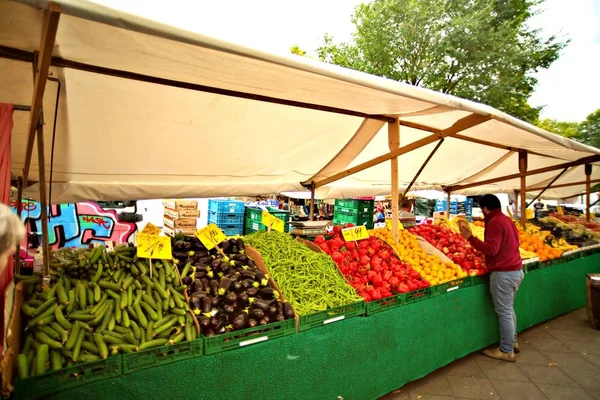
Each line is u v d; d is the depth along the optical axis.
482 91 17.62
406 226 6.11
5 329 1.94
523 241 6.11
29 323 2.21
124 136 3.69
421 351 3.88
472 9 17.50
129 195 4.75
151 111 3.40
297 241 4.36
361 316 3.35
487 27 17.59
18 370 1.89
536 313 5.62
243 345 2.62
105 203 6.63
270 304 2.88
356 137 5.05
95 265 2.79
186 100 3.37
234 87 2.97
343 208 10.54
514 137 5.09
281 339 2.80
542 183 10.74
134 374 2.19
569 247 6.71
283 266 3.49
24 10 1.80
